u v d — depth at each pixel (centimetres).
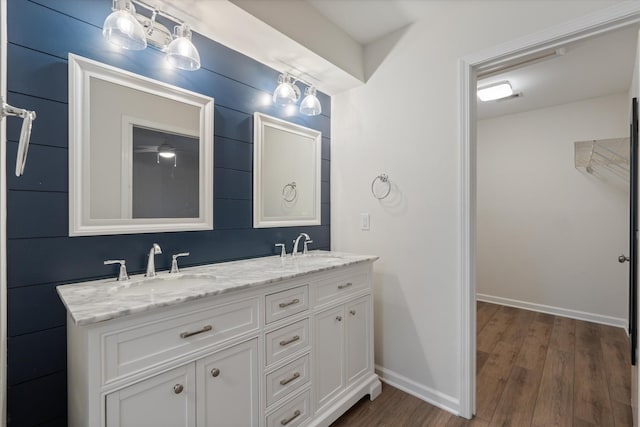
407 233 203
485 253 383
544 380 210
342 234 240
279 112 209
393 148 209
